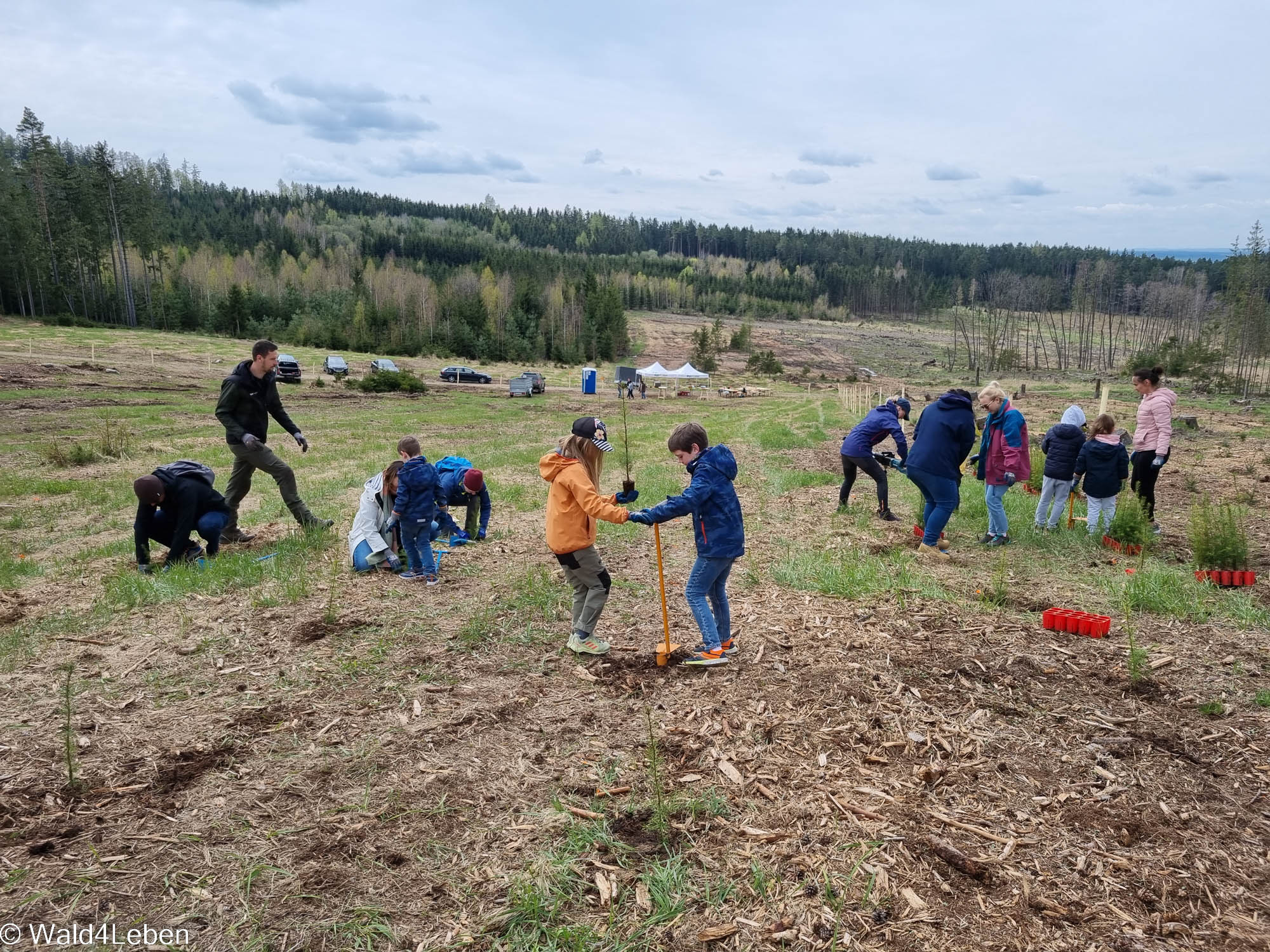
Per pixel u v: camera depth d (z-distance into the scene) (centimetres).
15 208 7119
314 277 11700
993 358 9088
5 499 1160
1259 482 1286
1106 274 16575
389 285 10694
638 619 571
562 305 10362
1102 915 278
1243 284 6762
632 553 762
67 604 630
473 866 302
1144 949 261
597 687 458
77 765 371
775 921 274
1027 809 340
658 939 266
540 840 318
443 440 2158
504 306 10394
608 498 468
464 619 569
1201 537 670
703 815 335
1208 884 293
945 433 721
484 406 3697
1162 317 13262
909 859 306
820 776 365
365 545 698
